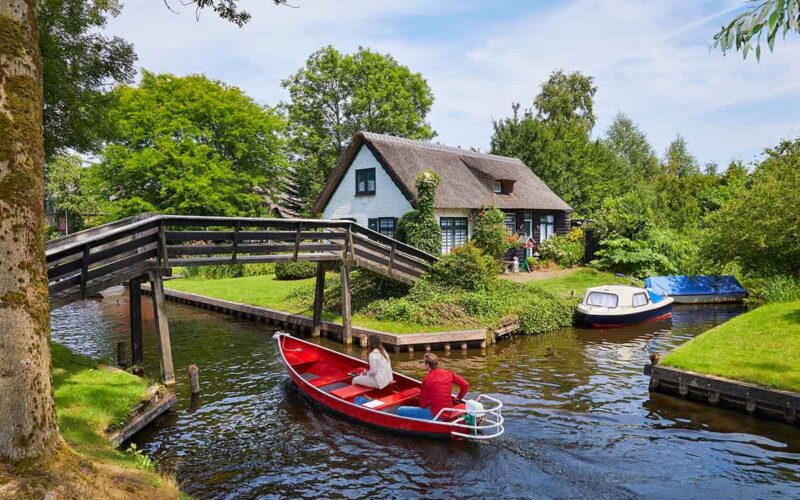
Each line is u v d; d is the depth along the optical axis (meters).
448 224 26.58
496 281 20.08
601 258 28.38
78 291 10.56
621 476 7.25
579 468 7.48
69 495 4.75
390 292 19.27
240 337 17.41
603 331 18.11
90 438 7.20
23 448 4.76
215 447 8.55
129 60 14.38
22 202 4.84
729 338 12.27
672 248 26.98
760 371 9.85
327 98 44.19
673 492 6.78
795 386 9.02
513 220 29.92
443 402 8.73
